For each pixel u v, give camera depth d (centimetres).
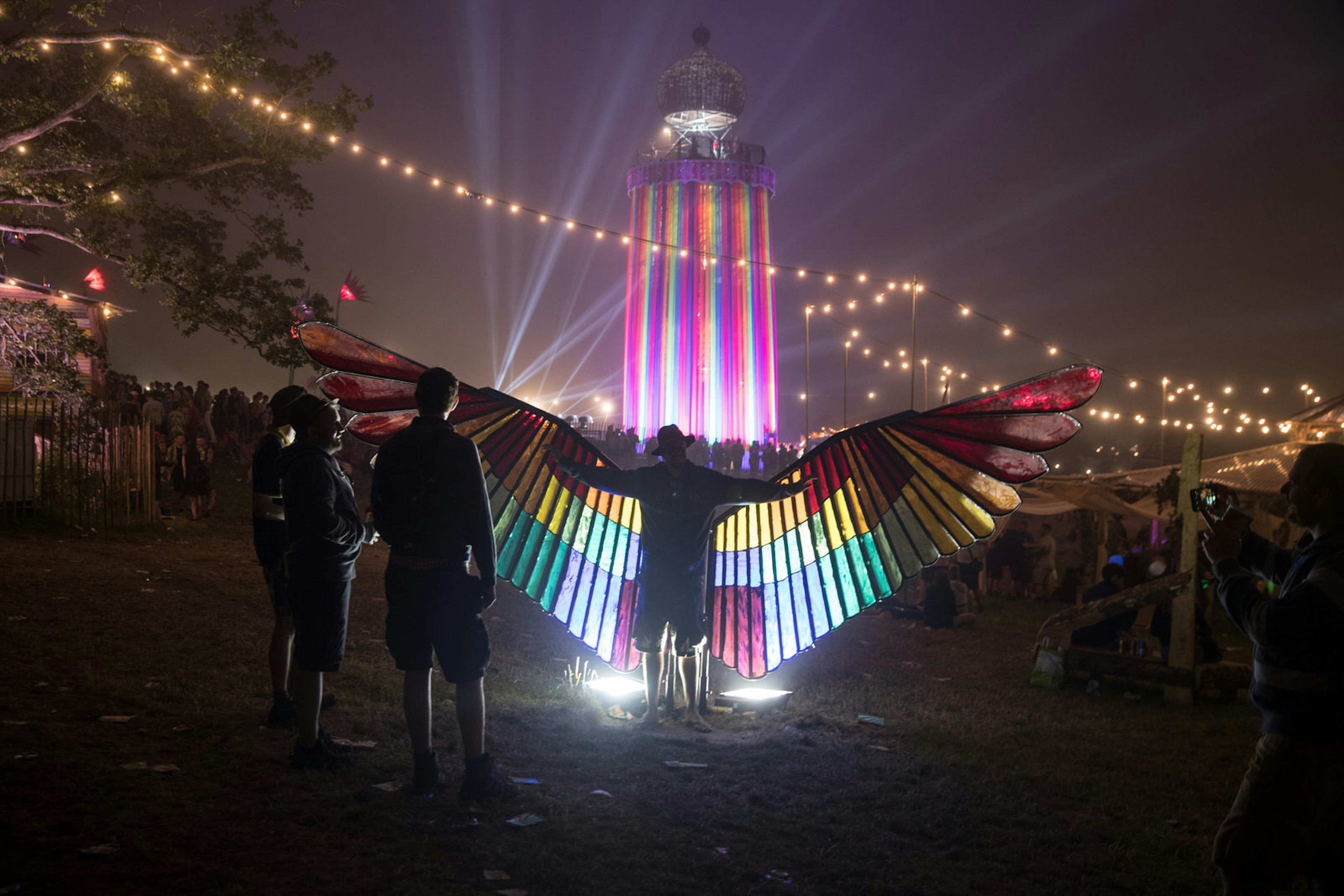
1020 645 1273
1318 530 288
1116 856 446
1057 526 2677
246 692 591
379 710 579
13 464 1365
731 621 638
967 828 465
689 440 587
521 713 618
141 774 423
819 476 611
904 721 716
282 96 1585
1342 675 271
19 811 370
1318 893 291
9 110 1522
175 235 1667
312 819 387
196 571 1107
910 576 583
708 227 4222
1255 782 283
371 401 531
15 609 785
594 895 347
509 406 596
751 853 406
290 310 1642
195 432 1966
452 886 342
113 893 311
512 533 605
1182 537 937
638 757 536
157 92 1655
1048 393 539
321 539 438
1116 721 810
